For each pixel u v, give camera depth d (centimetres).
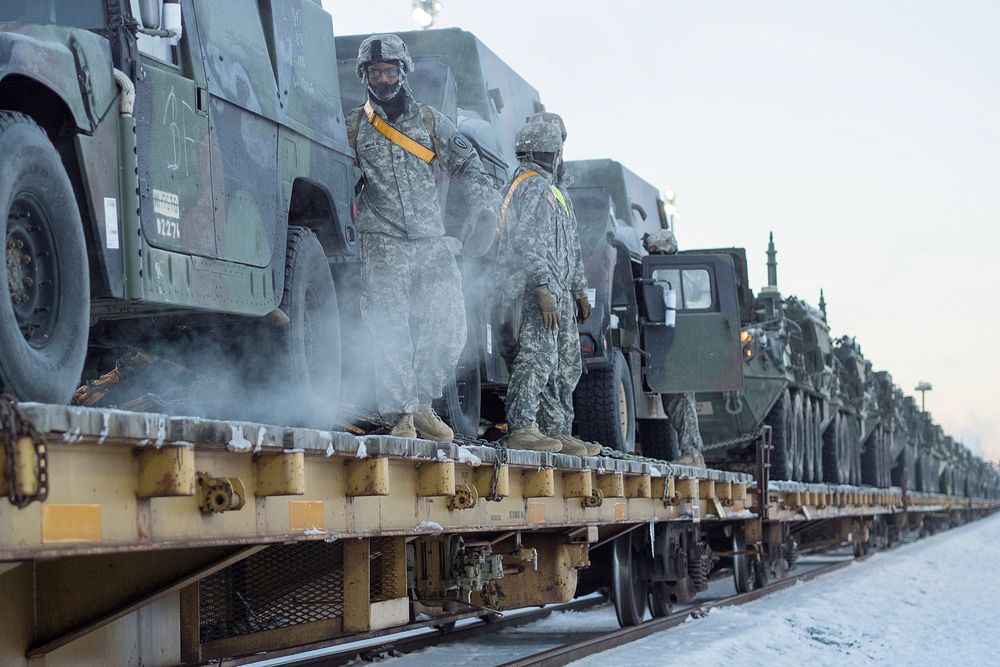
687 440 1387
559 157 846
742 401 1775
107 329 607
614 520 920
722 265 1370
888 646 1105
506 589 847
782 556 1638
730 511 1315
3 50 409
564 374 866
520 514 732
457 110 974
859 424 2692
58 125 452
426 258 671
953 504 4084
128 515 379
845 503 2091
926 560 2209
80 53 453
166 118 507
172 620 515
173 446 384
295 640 573
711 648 923
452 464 605
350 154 686
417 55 1002
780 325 1906
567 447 866
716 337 1366
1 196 391
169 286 501
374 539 617
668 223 1594
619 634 970
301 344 620
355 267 754
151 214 490
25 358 397
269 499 462
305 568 584
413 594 678
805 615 1225
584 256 1238
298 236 628
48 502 342
